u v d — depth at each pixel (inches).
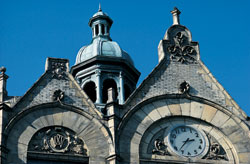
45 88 1204.5
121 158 1155.9
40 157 1139.9
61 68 1230.3
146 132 1195.9
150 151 1179.3
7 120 1155.9
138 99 1220.5
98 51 1515.7
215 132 1216.2
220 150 1198.9
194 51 1295.5
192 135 1206.9
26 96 1187.3
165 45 1290.6
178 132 1207.6
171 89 1243.8
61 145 1157.7
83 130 1177.4
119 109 1203.9
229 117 1227.9
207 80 1264.8
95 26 1592.0
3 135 1135.6
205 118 1224.2
